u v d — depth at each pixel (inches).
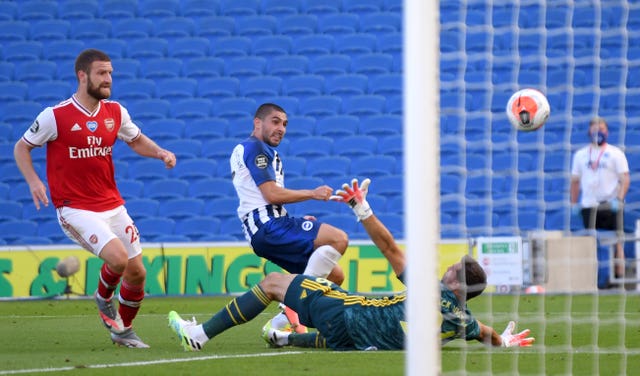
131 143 1108.5
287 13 2874.0
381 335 918.4
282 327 1046.4
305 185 2397.9
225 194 2400.3
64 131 1020.5
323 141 2502.5
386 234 892.6
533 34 2704.2
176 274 1972.2
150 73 2738.7
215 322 953.5
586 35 2689.5
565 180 2384.4
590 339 1074.1
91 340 1127.6
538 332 1168.8
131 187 2418.8
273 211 1105.4
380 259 1940.2
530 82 2618.1
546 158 2434.8
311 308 933.2
